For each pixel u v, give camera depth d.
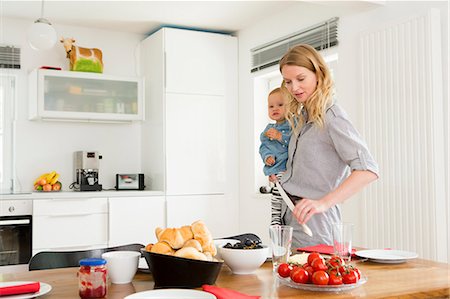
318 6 4.05
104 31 5.11
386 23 3.33
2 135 4.69
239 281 1.50
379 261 1.79
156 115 4.89
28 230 4.21
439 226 3.00
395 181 3.25
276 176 2.70
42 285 1.40
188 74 4.89
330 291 1.35
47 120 4.69
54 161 4.84
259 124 4.92
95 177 4.70
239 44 5.15
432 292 1.37
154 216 4.69
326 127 2.01
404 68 3.20
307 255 1.64
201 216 4.90
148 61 5.07
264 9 4.47
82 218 4.39
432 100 3.02
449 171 3.01
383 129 3.35
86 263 1.32
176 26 5.00
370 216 3.43
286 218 2.19
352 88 3.68
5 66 4.65
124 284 1.49
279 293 1.34
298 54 2.02
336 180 2.09
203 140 4.95
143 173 5.18
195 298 1.22
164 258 1.40
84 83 4.66
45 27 3.58
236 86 5.15
